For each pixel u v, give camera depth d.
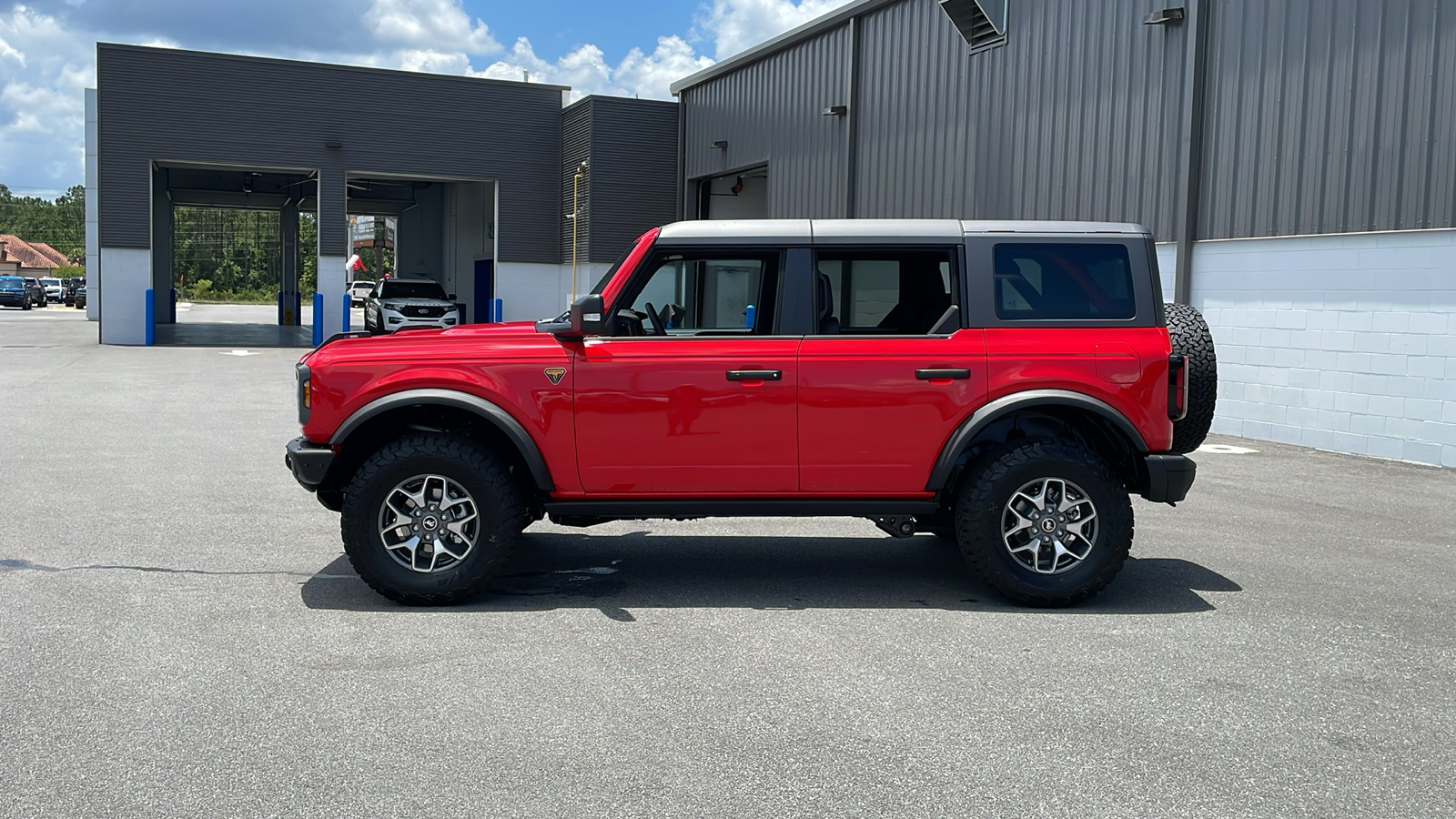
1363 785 3.61
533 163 31.17
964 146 17.72
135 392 16.02
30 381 17.22
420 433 5.81
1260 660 4.90
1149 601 5.92
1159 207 14.01
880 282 5.82
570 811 3.34
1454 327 10.77
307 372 5.61
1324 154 11.98
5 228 145.25
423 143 29.92
